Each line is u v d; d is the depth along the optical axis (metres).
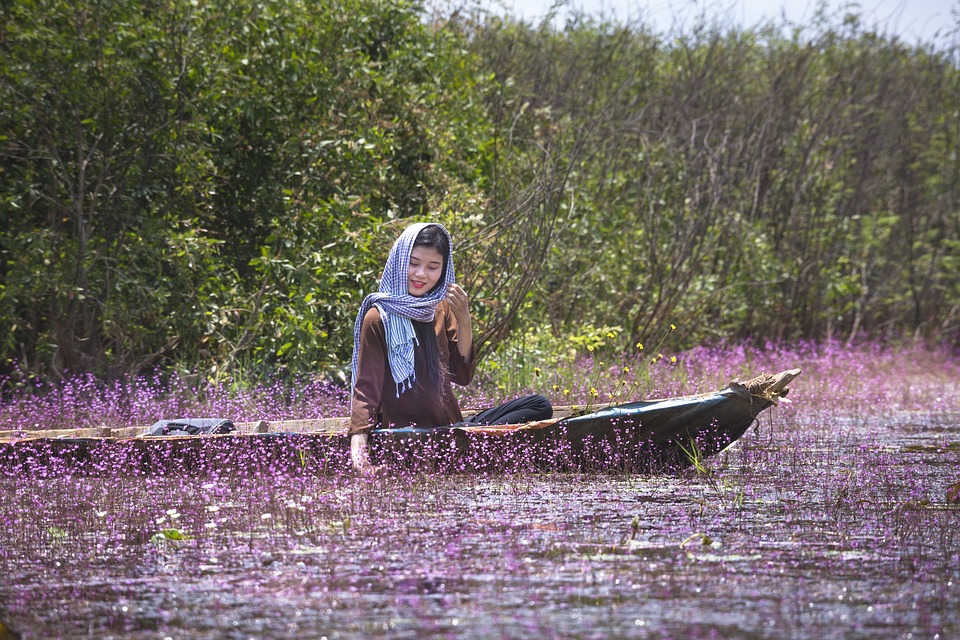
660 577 9.43
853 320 45.25
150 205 26.98
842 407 28.02
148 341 26.25
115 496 13.94
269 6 27.97
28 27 24.98
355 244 25.81
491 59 39.41
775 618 8.16
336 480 15.01
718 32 43.09
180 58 26.20
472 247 25.98
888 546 10.78
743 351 36.78
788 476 15.77
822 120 44.03
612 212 37.34
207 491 14.23
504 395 23.98
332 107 28.61
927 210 49.66
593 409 18.67
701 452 16.20
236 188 29.33
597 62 41.81
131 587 9.30
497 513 12.62
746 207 41.50
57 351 24.53
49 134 25.50
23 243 24.77
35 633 7.98
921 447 19.59
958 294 48.69
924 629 7.89
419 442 15.48
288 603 8.66
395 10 30.83
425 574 9.57
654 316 34.62
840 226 44.22
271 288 26.53
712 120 38.50
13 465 15.70
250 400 21.78
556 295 33.00
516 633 7.79
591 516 12.41
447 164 30.78
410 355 16.28
